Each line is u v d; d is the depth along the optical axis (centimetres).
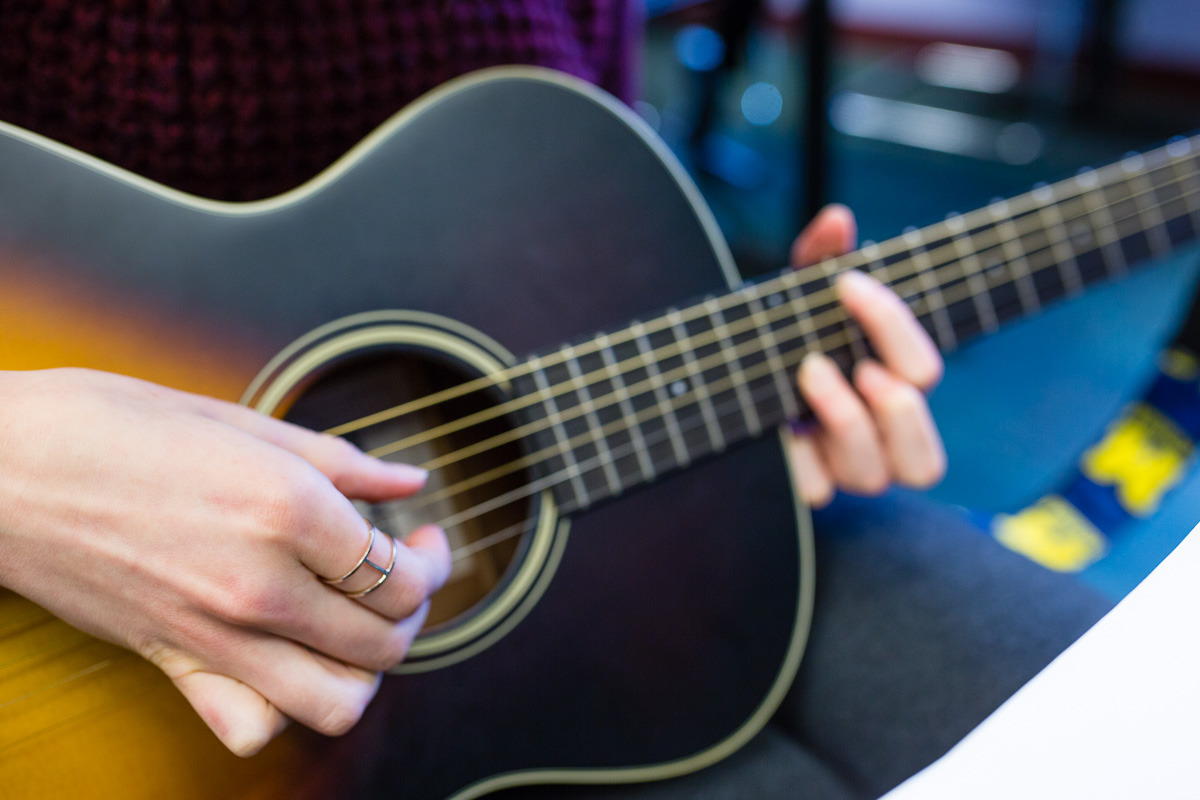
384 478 62
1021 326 153
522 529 67
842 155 213
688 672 68
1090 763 53
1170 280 159
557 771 66
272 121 67
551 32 71
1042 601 71
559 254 67
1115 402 134
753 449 70
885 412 69
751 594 69
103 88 65
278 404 65
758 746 69
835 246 73
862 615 71
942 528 75
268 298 65
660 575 68
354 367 66
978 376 143
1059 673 54
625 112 69
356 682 60
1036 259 72
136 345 64
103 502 58
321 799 64
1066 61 237
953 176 202
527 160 67
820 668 70
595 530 67
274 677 59
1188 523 80
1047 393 138
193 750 63
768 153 212
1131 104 234
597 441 67
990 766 53
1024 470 125
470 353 66
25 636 62
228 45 65
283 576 58
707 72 177
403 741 65
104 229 63
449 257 66
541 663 66
